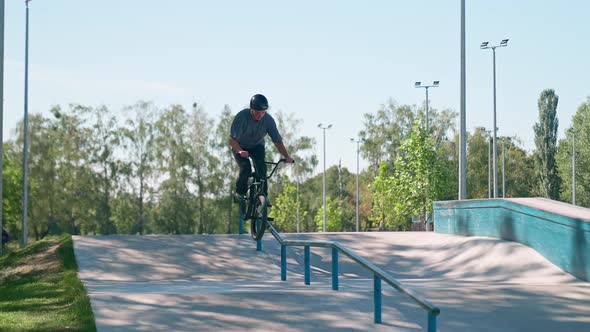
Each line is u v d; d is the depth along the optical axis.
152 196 53.38
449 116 61.97
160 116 53.66
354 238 14.99
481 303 8.08
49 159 51.75
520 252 11.87
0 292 10.66
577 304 8.10
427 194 36.81
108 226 53.12
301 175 58.84
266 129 9.05
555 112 69.19
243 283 10.50
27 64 32.50
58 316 7.66
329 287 9.47
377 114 62.16
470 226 14.29
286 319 7.22
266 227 9.61
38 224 52.91
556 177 68.94
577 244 10.27
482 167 67.88
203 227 54.38
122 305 7.74
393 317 7.34
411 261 13.14
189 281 11.05
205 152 53.75
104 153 52.47
